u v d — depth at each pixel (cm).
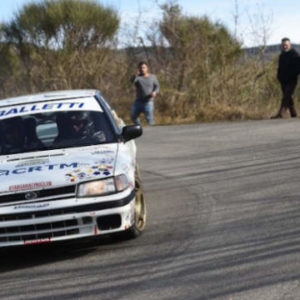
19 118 1097
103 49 3181
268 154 1667
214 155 1739
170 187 1384
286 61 2422
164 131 2355
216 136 2098
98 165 953
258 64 2923
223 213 1116
